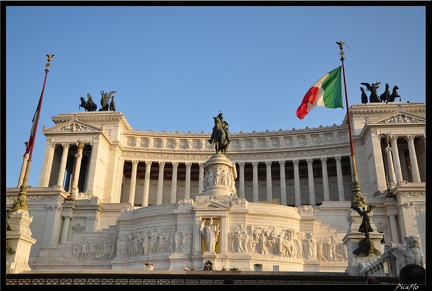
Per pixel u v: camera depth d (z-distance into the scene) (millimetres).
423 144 83562
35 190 61844
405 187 60812
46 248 49500
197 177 99688
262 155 93875
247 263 42375
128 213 50000
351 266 27828
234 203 46219
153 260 44156
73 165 90125
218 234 44031
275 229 45594
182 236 44438
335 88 41594
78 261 48344
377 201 62781
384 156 83438
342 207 59844
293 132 93938
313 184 88875
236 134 96250
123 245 47656
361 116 89000
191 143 97188
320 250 46344
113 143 91000
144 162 94875
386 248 22750
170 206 47125
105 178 87812
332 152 89750
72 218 62375
